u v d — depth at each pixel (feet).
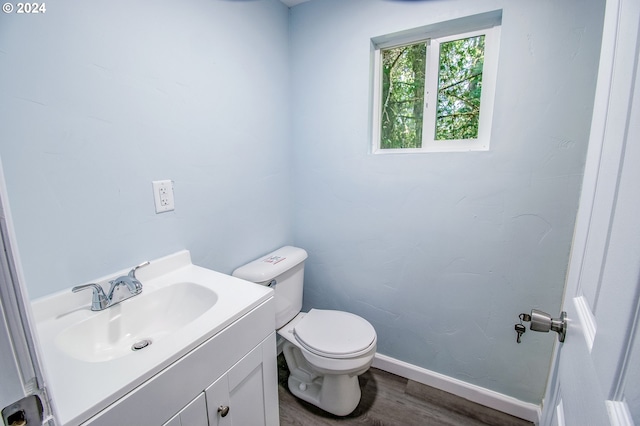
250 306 3.06
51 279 2.77
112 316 3.01
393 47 4.93
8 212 1.09
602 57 2.07
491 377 4.74
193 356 2.46
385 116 5.19
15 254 1.11
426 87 4.77
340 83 5.14
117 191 3.20
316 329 4.66
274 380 3.61
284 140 5.69
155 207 3.60
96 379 2.02
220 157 4.40
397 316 5.35
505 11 3.80
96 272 3.10
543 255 4.09
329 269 5.90
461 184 4.43
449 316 4.89
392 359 5.54
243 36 4.58
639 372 0.94
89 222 3.00
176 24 3.63
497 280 4.43
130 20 3.16
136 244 3.44
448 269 4.76
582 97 3.59
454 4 4.10
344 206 5.49
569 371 1.89
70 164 2.81
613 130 1.59
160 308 3.41
